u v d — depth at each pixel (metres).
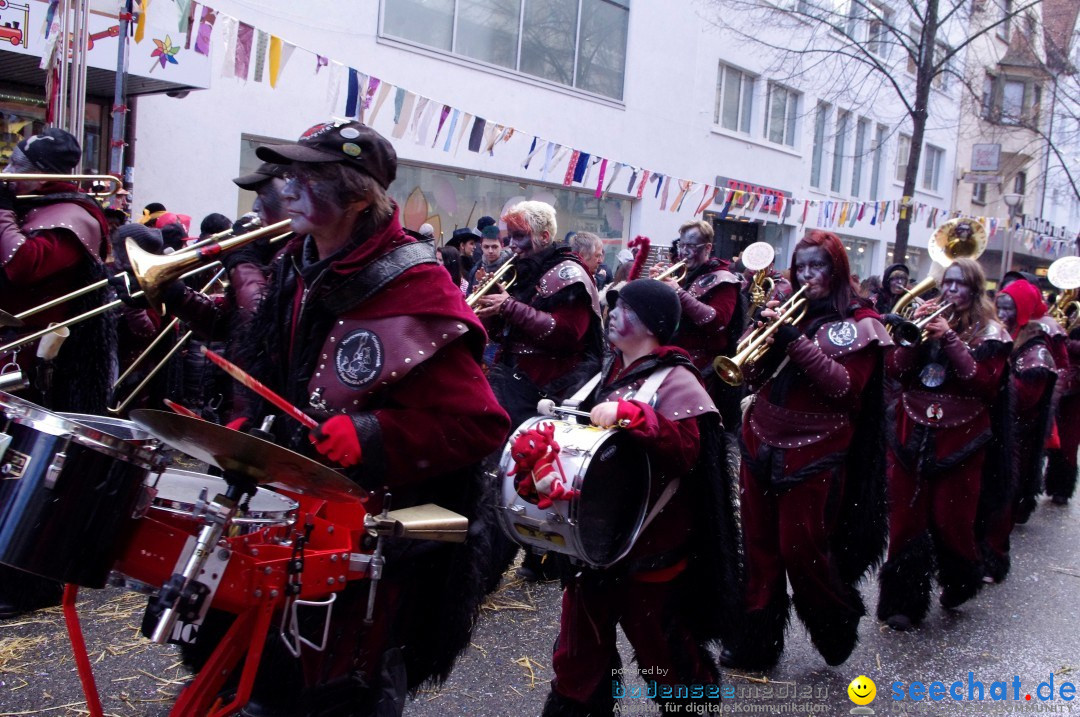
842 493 3.79
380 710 2.24
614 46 13.92
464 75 11.45
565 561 2.79
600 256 6.63
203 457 1.93
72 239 3.60
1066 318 7.90
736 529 2.91
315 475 1.78
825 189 20.53
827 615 3.80
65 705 3.14
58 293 3.66
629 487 2.69
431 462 2.18
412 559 2.36
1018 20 19.30
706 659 2.97
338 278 2.16
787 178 18.91
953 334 4.55
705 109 16.05
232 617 2.42
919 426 4.63
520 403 4.78
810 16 14.78
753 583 3.85
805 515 3.66
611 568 2.77
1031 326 6.32
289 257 2.39
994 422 4.85
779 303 4.07
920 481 4.57
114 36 6.34
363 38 10.16
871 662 4.12
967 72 19.41
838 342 3.72
